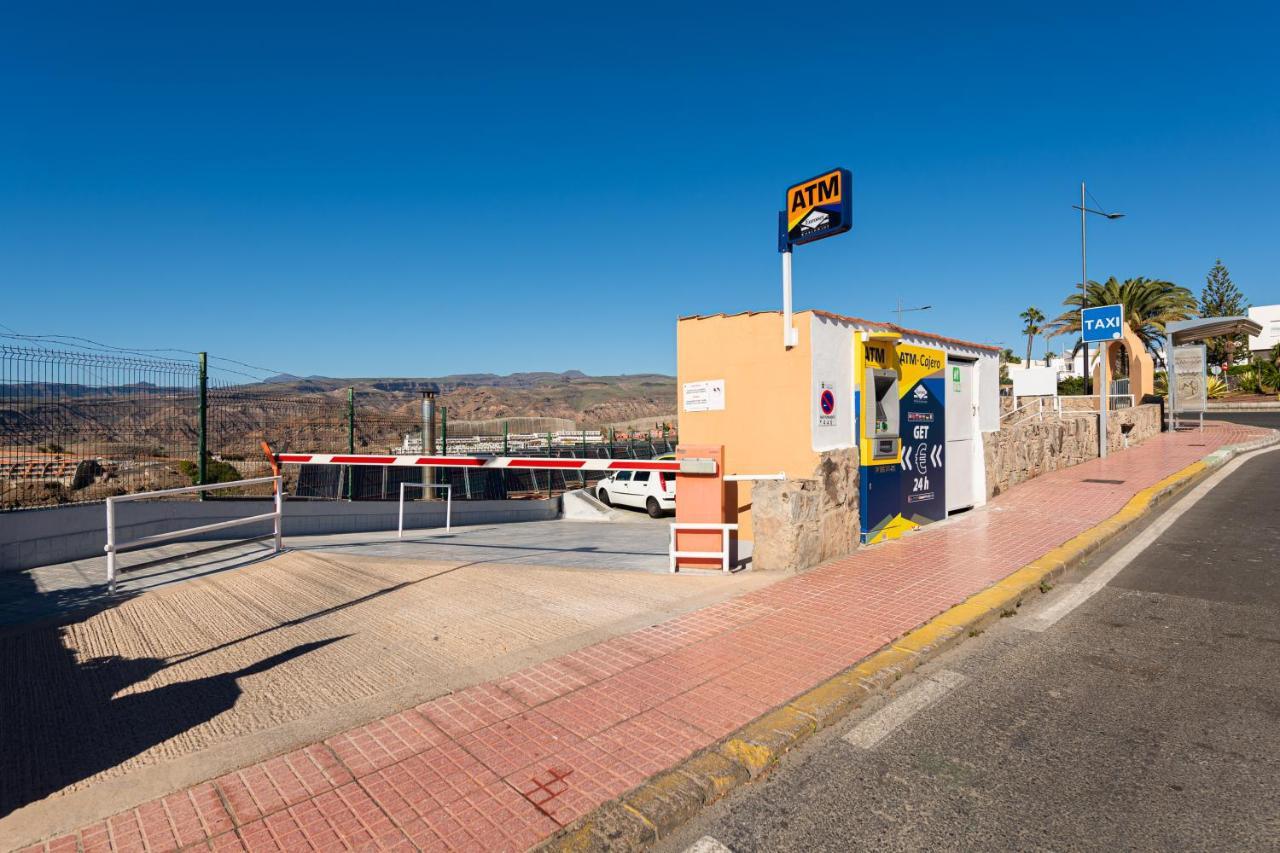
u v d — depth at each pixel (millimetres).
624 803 2748
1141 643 4629
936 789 2947
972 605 5227
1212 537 7734
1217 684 3934
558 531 12070
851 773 3088
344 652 4445
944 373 9227
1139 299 34125
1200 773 3012
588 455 20281
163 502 8523
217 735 3334
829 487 6797
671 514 18203
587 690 3793
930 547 7285
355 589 6027
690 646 4441
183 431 9000
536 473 20266
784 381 7523
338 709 3598
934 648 4449
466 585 6082
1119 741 3314
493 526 14031
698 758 3084
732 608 5227
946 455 9242
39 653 4500
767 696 3699
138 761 3100
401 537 10422
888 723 3555
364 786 2869
